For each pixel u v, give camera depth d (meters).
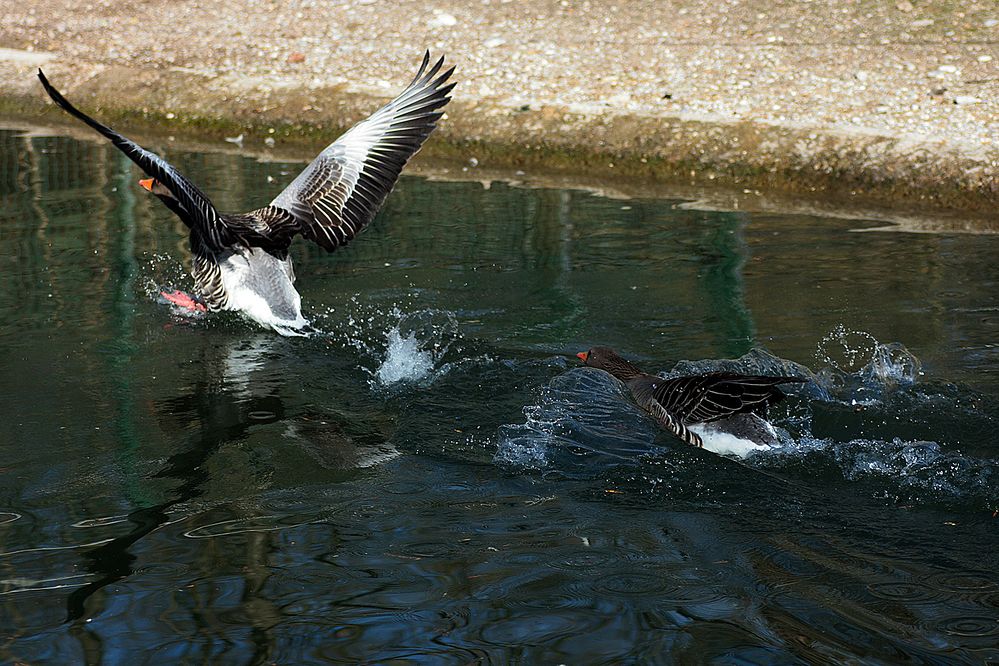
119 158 10.88
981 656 3.77
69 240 8.52
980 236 8.41
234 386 6.19
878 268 7.75
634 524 4.75
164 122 12.05
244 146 11.41
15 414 5.77
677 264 7.97
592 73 11.95
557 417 5.84
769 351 6.48
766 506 4.92
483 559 4.46
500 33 13.28
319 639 3.92
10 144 11.40
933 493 5.01
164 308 7.30
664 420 5.55
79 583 4.27
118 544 4.55
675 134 10.34
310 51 13.11
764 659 3.78
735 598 4.17
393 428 5.72
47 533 4.64
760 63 11.89
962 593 4.18
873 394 5.96
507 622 4.02
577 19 13.55
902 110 10.45
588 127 10.64
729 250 8.23
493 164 10.80
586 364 6.27
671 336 6.78
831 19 12.84
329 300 7.46
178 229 8.80
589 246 8.41
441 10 14.16
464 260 8.17
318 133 11.45
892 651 3.81
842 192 9.62
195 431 5.63
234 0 15.07
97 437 5.54
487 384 6.25
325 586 4.25
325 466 5.29
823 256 8.03
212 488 5.05
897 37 12.23
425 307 7.32
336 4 14.62
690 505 4.93
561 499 4.99
